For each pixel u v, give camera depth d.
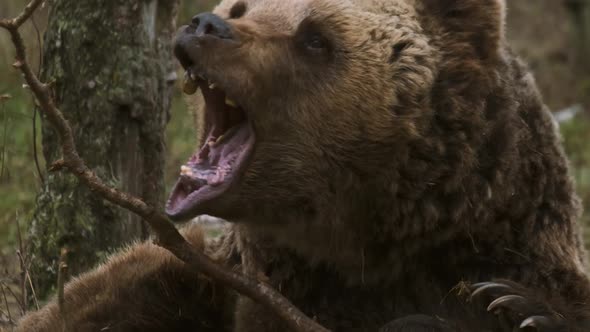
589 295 8.95
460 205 8.54
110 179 11.04
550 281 8.88
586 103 27.55
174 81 11.52
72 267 11.16
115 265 10.16
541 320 8.25
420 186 8.45
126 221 11.21
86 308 9.74
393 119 8.40
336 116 8.40
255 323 8.95
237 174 8.23
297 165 8.41
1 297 11.56
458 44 8.60
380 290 9.01
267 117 8.27
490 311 8.66
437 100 8.45
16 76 17.08
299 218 8.57
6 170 12.99
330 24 8.42
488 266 8.87
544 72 28.36
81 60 10.93
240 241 9.25
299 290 9.15
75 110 11.01
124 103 10.95
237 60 8.00
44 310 10.09
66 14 10.93
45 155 11.27
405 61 8.47
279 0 8.55
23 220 13.73
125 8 10.89
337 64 8.42
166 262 9.98
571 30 29.17
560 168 9.21
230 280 8.22
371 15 8.55
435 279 8.94
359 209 8.57
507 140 8.63
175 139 17.09
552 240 9.01
